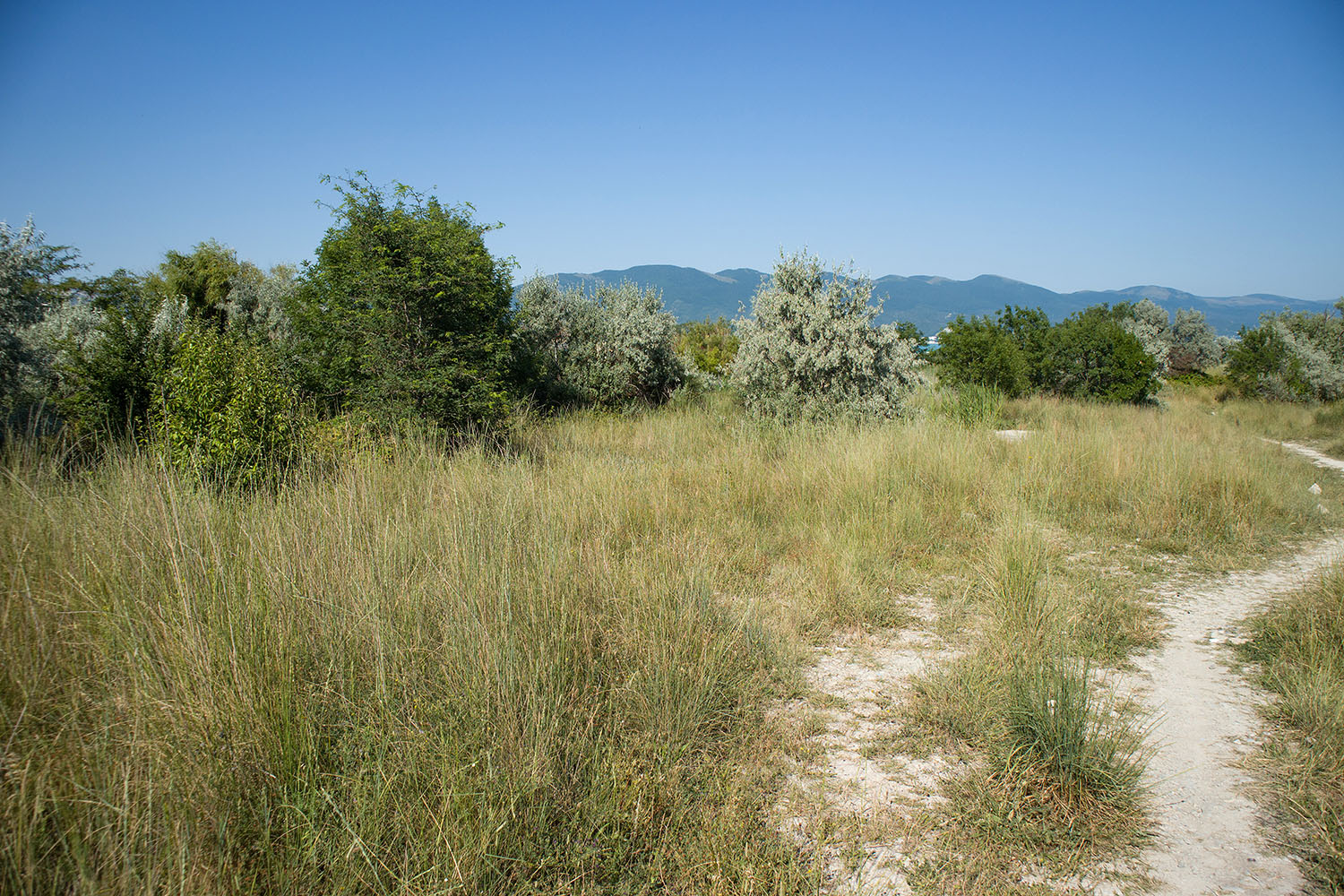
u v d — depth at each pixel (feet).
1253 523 24.48
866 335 41.09
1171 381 94.22
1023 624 15.30
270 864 7.59
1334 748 10.88
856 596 17.44
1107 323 67.51
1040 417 56.80
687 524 22.77
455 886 7.50
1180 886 8.30
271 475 20.01
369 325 29.60
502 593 12.46
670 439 37.52
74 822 7.60
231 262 93.61
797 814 9.59
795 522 23.70
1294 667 13.62
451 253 31.48
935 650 15.07
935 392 53.31
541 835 8.61
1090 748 10.10
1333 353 83.25
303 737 9.17
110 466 17.39
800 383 41.98
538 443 33.99
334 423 25.67
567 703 10.96
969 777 10.36
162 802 7.89
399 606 12.59
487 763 9.09
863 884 8.25
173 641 10.05
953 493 27.53
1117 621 16.43
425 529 15.55
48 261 33.76
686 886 8.11
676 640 12.96
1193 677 13.94
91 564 12.46
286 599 11.55
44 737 9.00
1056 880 8.42
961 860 8.66
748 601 16.43
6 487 15.56
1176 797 10.09
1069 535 24.26
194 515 14.34
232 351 24.61
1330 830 9.19
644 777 9.50
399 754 9.23
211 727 8.82
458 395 30.58
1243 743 11.46
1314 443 52.80
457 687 10.75
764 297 42.96
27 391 29.01
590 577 15.12
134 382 25.41
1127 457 29.63
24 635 10.58
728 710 11.97
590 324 57.88
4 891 6.91
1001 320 72.23
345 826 7.93
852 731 11.78
